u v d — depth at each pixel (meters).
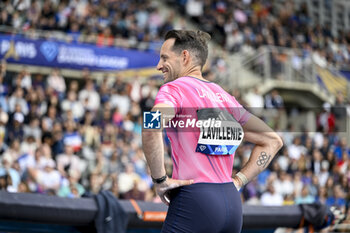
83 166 32.38
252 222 12.49
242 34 61.34
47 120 35.09
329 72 56.62
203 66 8.24
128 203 11.47
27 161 27.89
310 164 37.94
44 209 10.24
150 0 61.00
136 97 43.75
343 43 72.50
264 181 34.44
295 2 76.94
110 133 36.94
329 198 35.03
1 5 42.44
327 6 79.75
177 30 8.09
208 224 7.21
